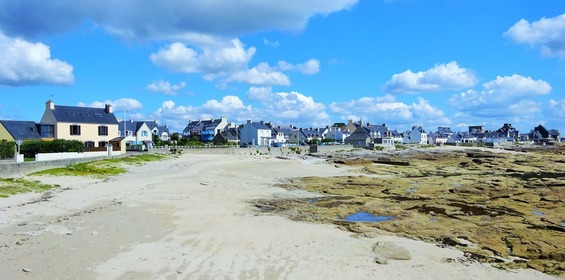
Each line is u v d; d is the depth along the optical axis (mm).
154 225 17000
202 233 15859
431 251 14375
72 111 57969
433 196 27719
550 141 170125
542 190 28344
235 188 30828
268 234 16047
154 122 110938
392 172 47250
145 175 36125
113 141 57719
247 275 11062
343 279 11055
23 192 22812
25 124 53156
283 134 126688
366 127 139625
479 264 13000
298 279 10875
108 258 12250
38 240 13844
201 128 135250
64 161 34656
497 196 26922
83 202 21609
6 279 10297
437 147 121812
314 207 23328
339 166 54938
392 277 11375
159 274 10984
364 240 15609
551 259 13680
